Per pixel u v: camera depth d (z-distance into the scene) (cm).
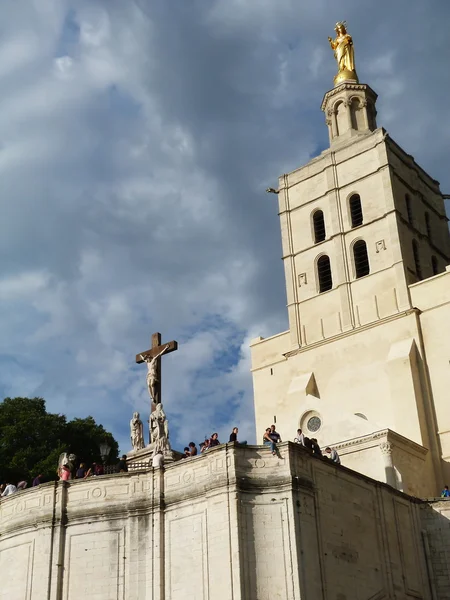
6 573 4528
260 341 7112
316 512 4231
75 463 6994
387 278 6581
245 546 4059
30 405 7300
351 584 4241
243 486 4181
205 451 4325
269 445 4300
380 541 4553
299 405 6438
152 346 5431
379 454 5359
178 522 4306
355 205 7094
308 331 6850
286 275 7194
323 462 4428
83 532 4422
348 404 6353
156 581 4209
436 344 6178
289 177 7569
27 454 6788
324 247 7081
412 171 7325
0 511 4734
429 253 7081
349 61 7912
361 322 6594
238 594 3925
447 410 5956
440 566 4800
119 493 4462
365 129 7581
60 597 4297
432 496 5653
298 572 3978
